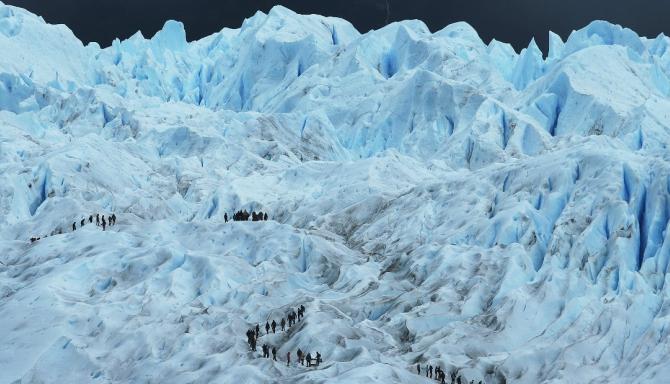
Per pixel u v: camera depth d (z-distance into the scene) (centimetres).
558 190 12725
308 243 12850
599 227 11631
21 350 10431
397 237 13312
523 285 11100
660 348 9200
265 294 11662
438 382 9319
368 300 11388
